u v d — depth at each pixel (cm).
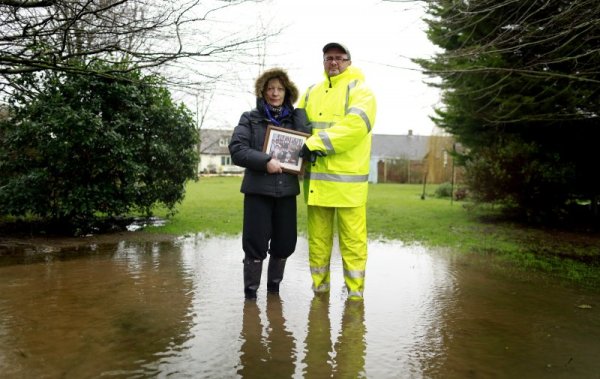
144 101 797
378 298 434
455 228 949
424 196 2077
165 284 466
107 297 418
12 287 448
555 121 934
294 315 378
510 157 1005
